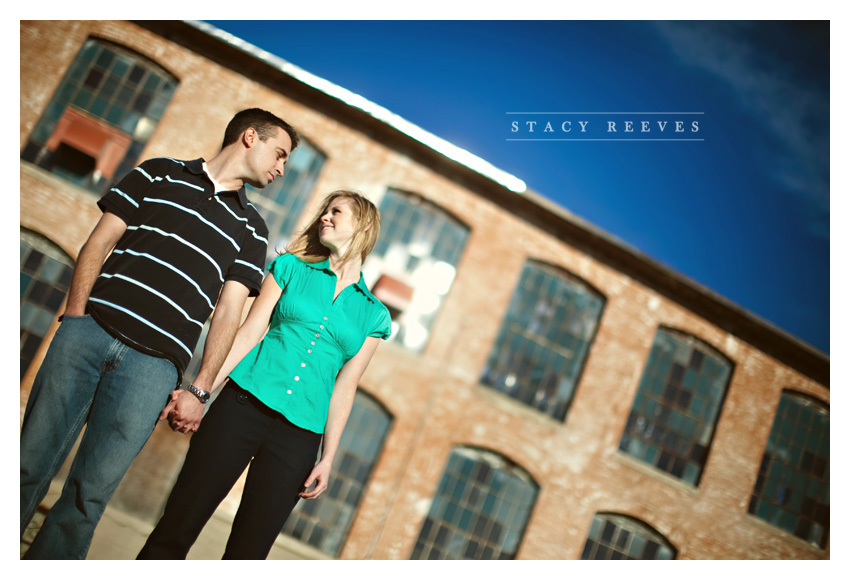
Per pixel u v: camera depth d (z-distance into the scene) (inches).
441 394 400.2
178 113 381.1
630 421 430.6
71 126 367.9
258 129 84.7
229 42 384.2
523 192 415.2
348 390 86.4
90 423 70.9
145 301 72.5
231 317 78.9
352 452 385.1
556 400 423.8
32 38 367.6
